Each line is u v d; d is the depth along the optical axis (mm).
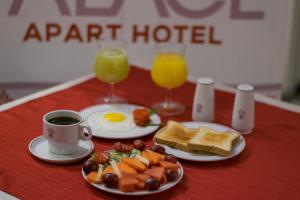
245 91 1404
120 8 2395
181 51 1621
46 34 2408
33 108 1534
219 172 1219
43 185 1136
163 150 1244
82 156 1246
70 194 1104
